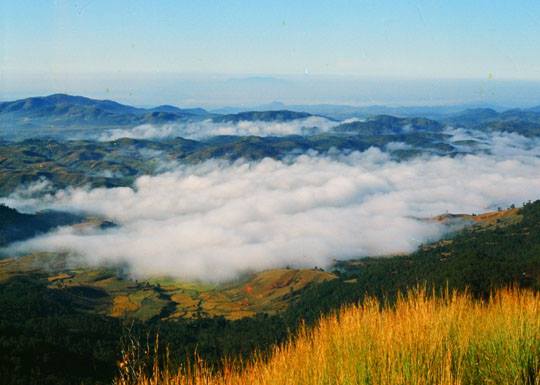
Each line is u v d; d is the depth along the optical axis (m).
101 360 56.38
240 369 7.62
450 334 7.60
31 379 46.31
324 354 7.20
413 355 6.70
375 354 6.94
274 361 7.48
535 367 6.57
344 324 8.10
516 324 7.85
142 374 6.67
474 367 6.80
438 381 6.16
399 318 8.16
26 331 63.81
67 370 51.28
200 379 6.97
